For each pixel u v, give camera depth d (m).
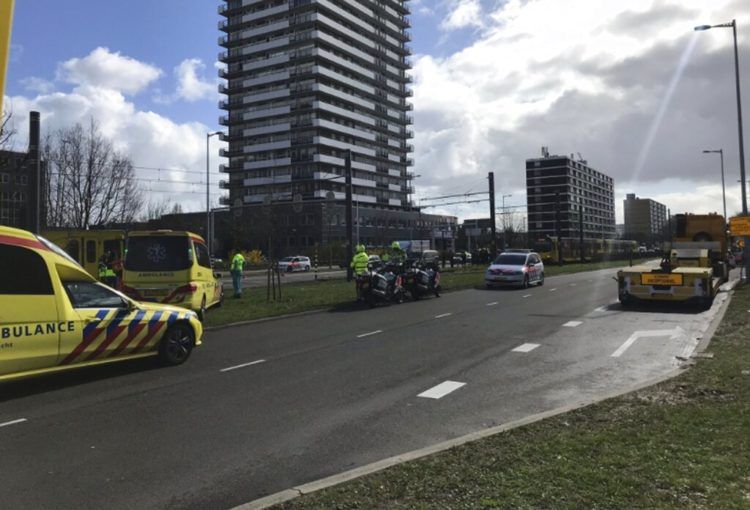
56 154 34.56
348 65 117.88
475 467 4.53
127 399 7.33
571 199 126.25
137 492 4.47
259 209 82.44
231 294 23.05
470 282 28.61
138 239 14.61
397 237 108.56
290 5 113.62
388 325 14.14
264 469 4.91
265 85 116.75
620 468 4.37
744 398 6.28
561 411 6.18
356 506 3.92
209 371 9.02
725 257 25.03
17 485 4.63
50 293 7.88
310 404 6.99
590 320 14.43
